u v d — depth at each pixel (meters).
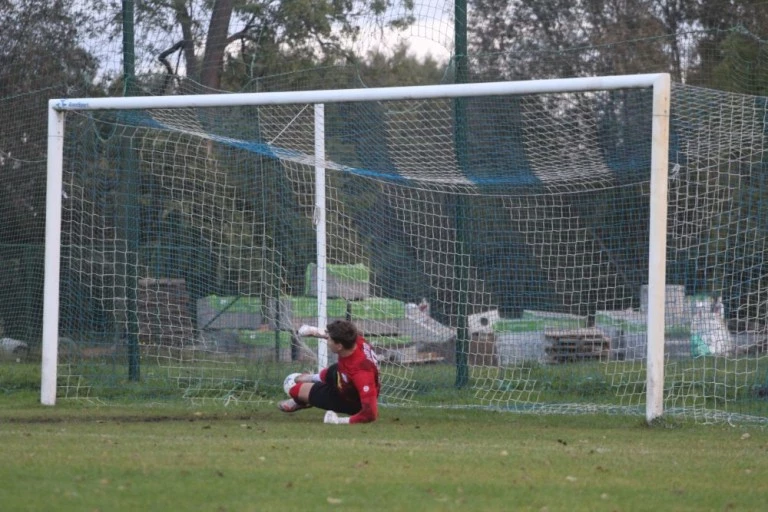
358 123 44.81
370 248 46.56
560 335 44.78
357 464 24.11
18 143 54.25
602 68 53.06
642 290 45.97
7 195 54.34
